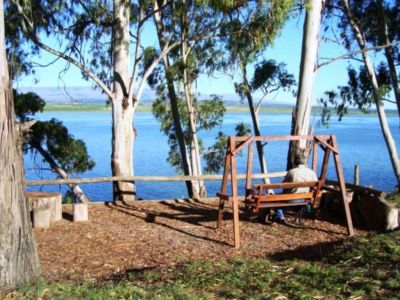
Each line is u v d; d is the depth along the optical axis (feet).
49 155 66.28
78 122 365.20
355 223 33.01
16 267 20.24
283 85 77.30
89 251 28.09
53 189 83.15
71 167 67.72
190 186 66.90
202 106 85.25
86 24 50.39
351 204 33.40
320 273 21.30
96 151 141.49
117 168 46.93
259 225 33.17
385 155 143.23
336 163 30.96
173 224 33.68
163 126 86.48
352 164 120.26
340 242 27.78
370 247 24.22
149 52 51.01
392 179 95.55
